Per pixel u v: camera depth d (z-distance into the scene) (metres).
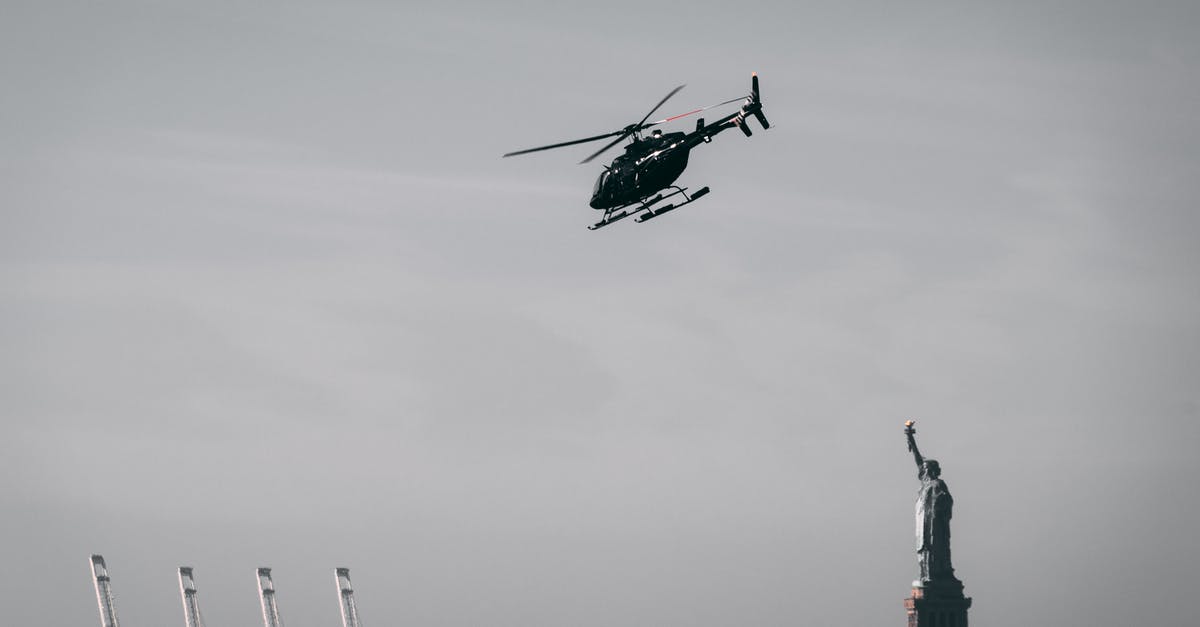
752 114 156.00
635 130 163.25
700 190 159.38
